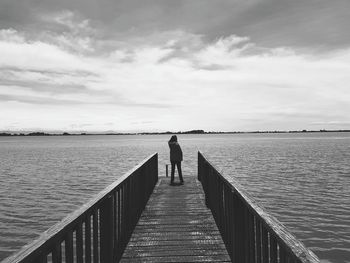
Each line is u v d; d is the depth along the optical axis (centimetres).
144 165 798
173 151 1177
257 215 284
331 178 2631
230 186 421
